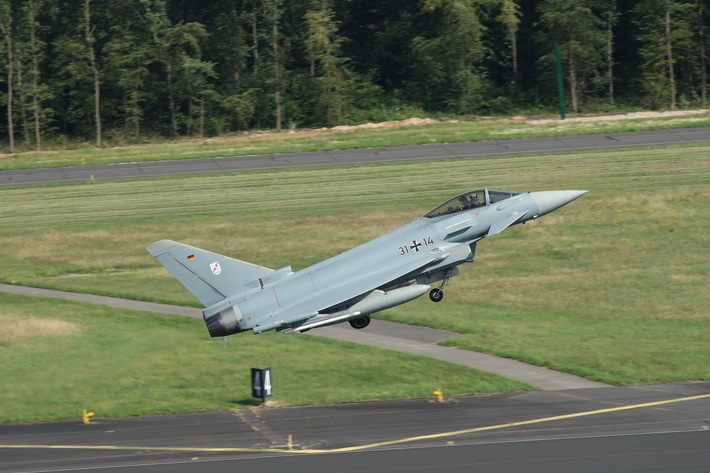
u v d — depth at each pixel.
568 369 115.31
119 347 130.50
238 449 84.56
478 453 80.81
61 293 170.88
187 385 112.50
